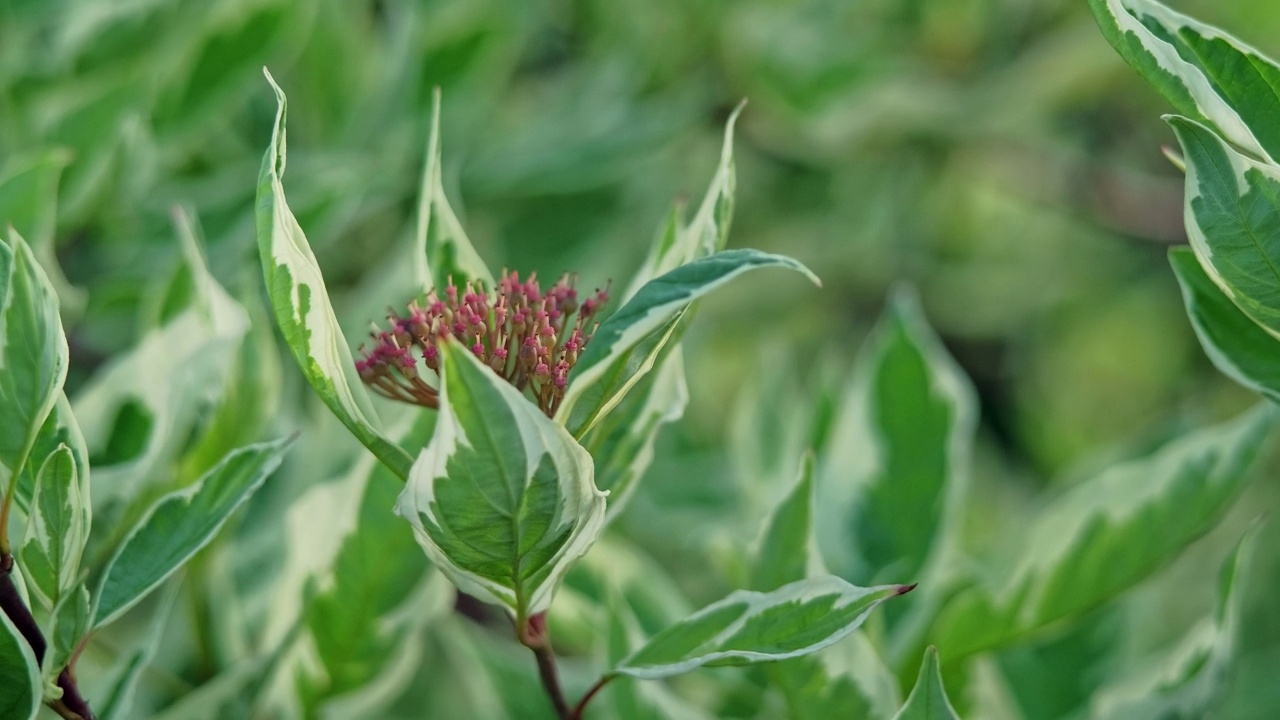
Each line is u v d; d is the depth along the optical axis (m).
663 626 0.91
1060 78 1.38
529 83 1.36
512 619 0.76
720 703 0.91
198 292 0.86
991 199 1.83
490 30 1.17
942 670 0.87
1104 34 0.75
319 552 0.85
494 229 1.22
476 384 0.71
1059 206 1.58
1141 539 0.85
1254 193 0.74
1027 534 0.89
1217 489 0.85
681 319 0.77
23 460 0.75
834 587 0.75
